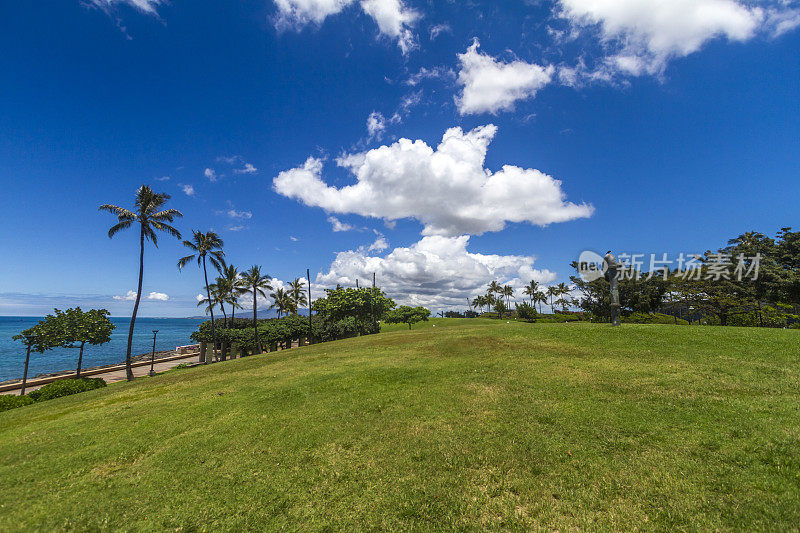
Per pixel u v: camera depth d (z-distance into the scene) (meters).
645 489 5.56
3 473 8.16
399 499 5.86
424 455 7.30
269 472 7.15
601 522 4.94
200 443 8.99
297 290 76.69
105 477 7.60
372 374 15.05
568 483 5.93
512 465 6.65
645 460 6.38
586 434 7.61
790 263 34.88
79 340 32.75
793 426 7.08
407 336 29.98
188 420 11.19
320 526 5.33
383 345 25.27
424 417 9.44
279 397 12.92
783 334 15.58
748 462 5.98
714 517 4.77
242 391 14.78
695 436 7.07
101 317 35.00
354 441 8.31
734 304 33.84
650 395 9.62
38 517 6.05
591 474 6.11
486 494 5.84
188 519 5.73
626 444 7.02
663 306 44.03
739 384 9.99
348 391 12.78
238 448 8.50
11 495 6.98
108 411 14.05
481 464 6.78
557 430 7.93
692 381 10.54
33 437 11.18
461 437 8.00
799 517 4.56
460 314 124.88
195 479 7.11
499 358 15.94
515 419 8.76
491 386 11.74
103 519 5.88
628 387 10.44
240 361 28.67
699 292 37.19
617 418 8.27
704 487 5.45
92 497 6.68
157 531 5.48
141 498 6.52
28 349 29.89
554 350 16.50
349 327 57.47
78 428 11.70
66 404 18.41
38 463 8.67
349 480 6.61
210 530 5.42
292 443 8.50
